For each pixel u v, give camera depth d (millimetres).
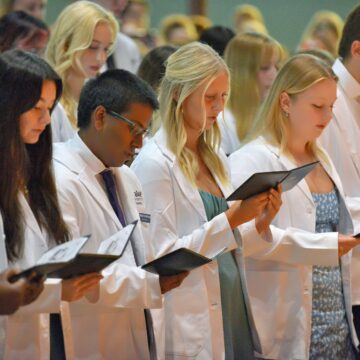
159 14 26094
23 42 13000
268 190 9344
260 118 10984
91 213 8633
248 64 13062
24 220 7875
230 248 9484
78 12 12305
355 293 11297
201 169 10125
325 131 11820
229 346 9891
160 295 8633
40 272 6969
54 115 11586
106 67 15531
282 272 10438
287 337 10414
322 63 10758
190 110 9789
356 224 11188
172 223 9617
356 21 11906
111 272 8492
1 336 7758
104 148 8727
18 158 7750
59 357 8430
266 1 27219
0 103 7680
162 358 9008
